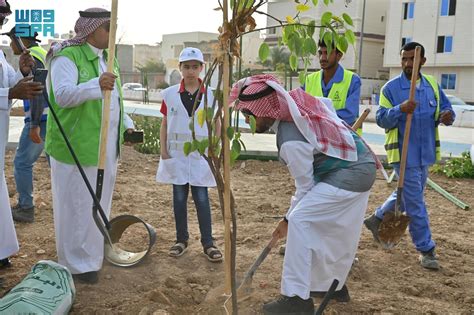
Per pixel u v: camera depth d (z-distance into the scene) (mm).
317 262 4043
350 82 5430
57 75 4418
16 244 4938
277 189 9008
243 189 8938
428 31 43625
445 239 6531
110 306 4344
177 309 4258
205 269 5258
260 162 11086
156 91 45125
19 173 6469
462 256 5969
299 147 3912
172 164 5500
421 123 5355
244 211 7504
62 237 4641
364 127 22938
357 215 4105
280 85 3932
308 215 3951
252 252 5793
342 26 3344
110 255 5266
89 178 4602
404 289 4918
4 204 4781
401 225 5188
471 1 41281
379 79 48688
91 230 4672
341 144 4008
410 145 5355
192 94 5492
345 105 5375
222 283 4906
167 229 6555
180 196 5570
